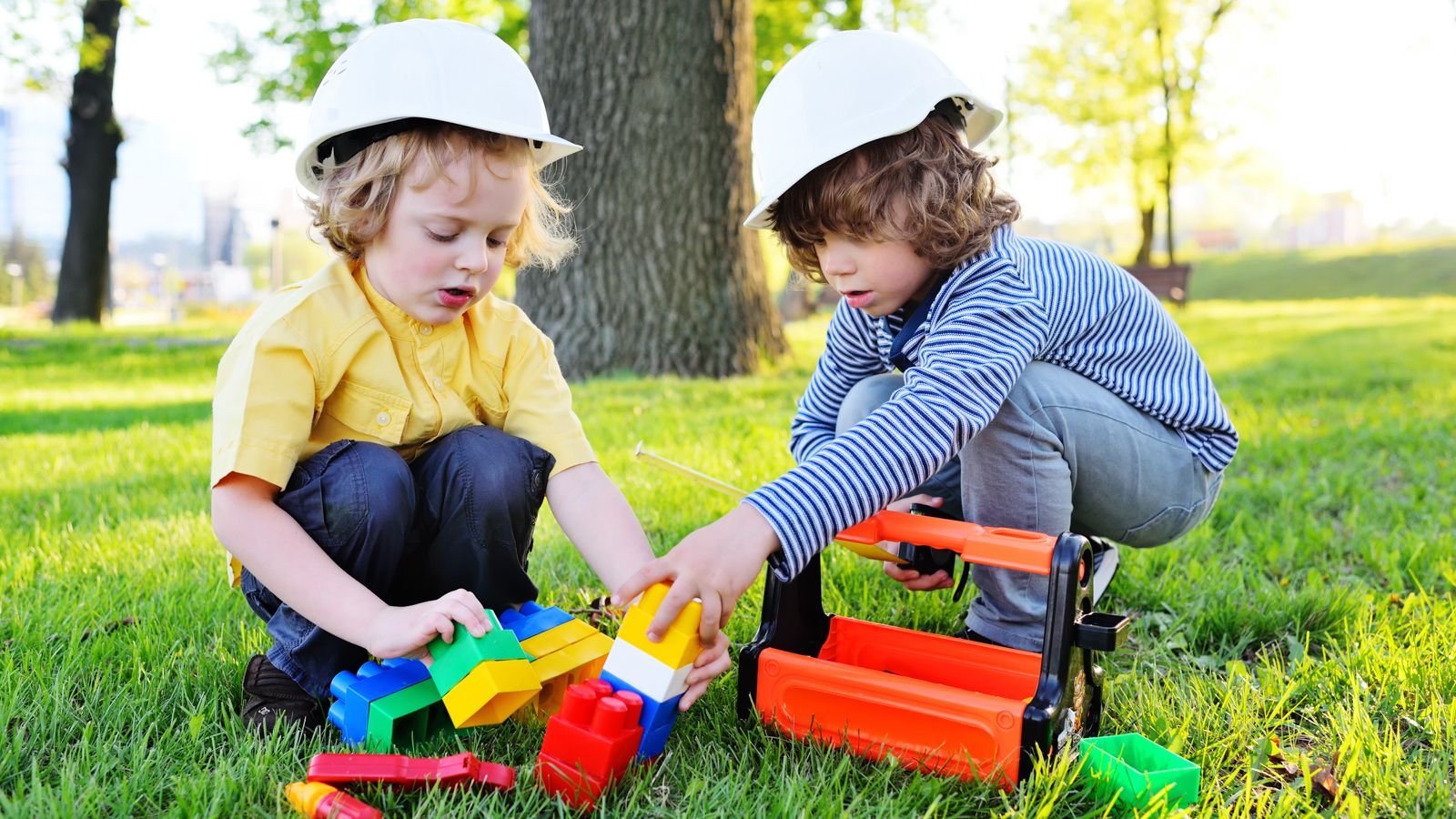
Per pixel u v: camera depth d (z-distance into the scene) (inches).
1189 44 812.0
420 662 58.5
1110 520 74.6
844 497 54.2
